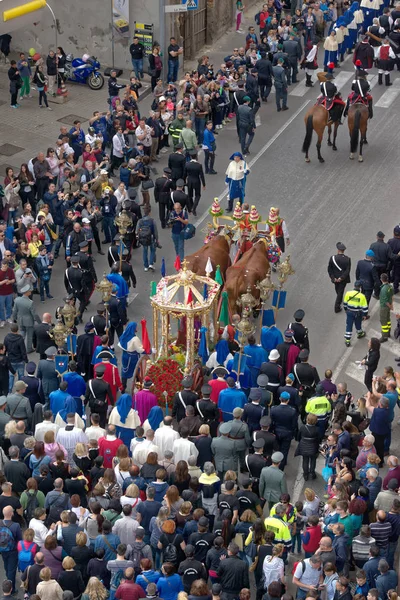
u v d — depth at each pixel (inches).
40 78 2758.4
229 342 1681.8
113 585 1217.4
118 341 1868.8
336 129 2625.5
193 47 3191.4
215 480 1323.8
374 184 2490.2
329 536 1290.6
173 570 1188.5
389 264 1975.9
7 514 1293.1
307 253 2187.5
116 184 2420.0
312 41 3164.4
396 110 2906.0
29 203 2150.6
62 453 1363.2
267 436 1432.1
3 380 1635.1
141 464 1402.6
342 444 1435.8
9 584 1188.5
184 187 2327.8
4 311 1881.2
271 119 2834.6
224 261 1868.8
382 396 1521.9
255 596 1328.7
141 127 2447.1
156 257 2158.0
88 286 1887.3
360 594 1154.0
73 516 1258.0
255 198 2407.7
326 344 1889.8
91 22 2979.8
